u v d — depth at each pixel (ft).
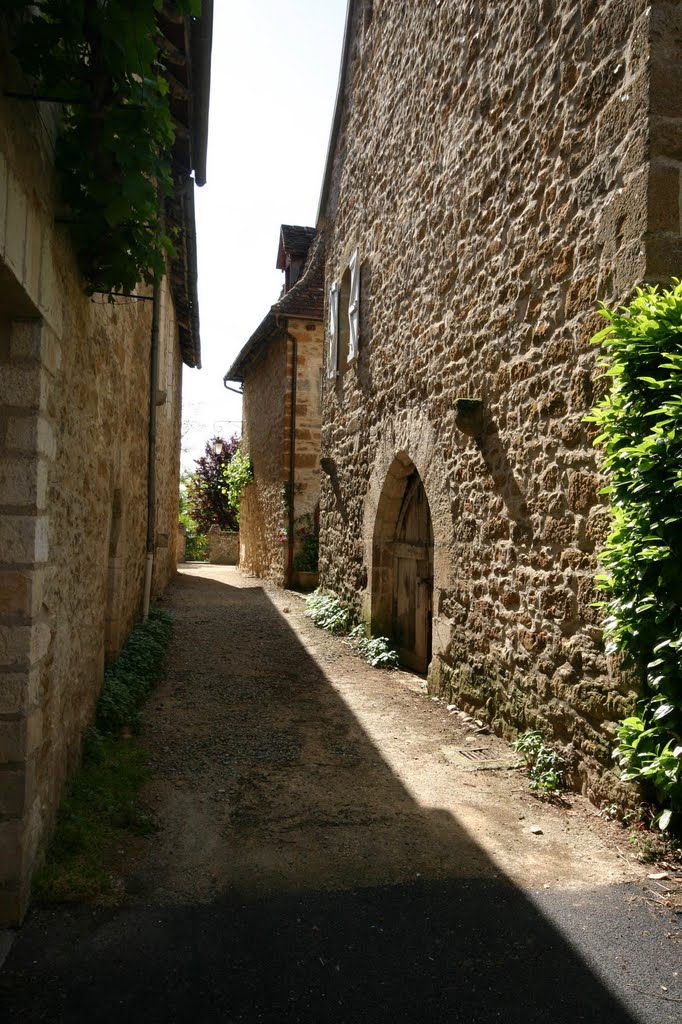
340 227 30.22
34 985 6.96
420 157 20.24
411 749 14.23
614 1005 6.86
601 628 11.14
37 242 7.52
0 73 6.42
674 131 10.22
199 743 14.25
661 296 9.77
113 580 17.89
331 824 10.84
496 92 15.25
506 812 11.28
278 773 12.87
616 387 9.91
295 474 40.52
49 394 8.43
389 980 7.21
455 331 17.37
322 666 21.53
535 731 13.21
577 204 12.02
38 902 8.29
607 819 10.77
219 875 9.25
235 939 7.86
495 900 8.72
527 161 13.82
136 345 19.42
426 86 19.84
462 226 17.06
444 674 17.80
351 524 27.27
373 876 9.30
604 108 11.26
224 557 70.95
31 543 7.80
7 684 7.70
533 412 13.46
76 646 11.30
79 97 7.81
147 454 24.82
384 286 23.58
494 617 15.07
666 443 8.95
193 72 14.32
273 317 40.24
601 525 11.25
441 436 18.17
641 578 9.55
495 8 15.34
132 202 8.27
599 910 8.49
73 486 10.47
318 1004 6.84
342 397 29.22
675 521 8.93
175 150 18.49
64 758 10.43
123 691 15.53
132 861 9.48
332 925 8.17
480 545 15.83
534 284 13.48
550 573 12.77
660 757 9.21
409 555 22.59
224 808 11.33
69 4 6.88
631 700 10.30
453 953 7.65
